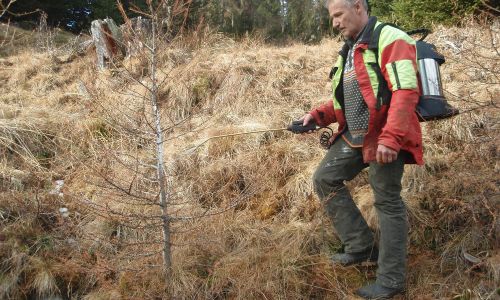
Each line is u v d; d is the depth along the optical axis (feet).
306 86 16.39
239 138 13.88
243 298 9.37
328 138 9.95
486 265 8.98
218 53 19.51
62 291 10.05
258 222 11.27
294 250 10.22
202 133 14.47
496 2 17.92
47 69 20.74
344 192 9.48
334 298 9.37
